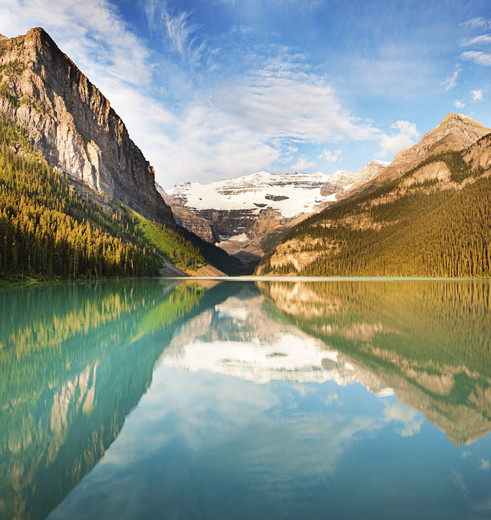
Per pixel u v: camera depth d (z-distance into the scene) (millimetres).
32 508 7012
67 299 50469
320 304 48562
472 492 7559
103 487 7727
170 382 15180
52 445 9625
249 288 91312
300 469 8461
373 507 7090
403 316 35938
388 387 14445
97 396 13414
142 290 74312
